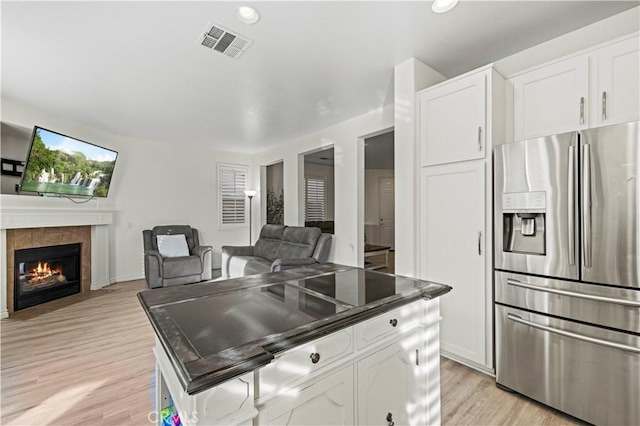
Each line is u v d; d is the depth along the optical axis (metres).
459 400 1.92
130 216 5.28
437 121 2.47
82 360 2.45
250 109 3.85
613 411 1.60
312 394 1.03
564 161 1.75
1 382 2.13
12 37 2.23
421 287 1.55
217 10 1.96
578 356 1.71
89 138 4.61
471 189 2.26
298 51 2.47
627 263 1.55
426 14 2.03
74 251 4.39
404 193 2.68
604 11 2.02
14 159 3.90
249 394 0.85
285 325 1.04
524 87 2.25
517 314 1.96
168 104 3.65
